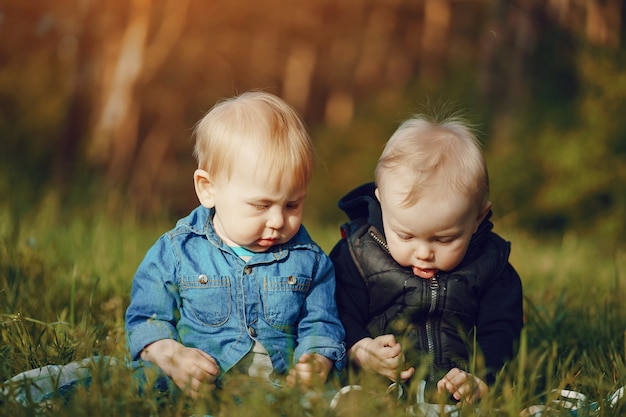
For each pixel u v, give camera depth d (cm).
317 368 282
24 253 461
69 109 2017
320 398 243
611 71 1467
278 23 2970
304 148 302
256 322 303
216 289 303
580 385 309
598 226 1372
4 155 2072
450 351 322
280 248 312
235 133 296
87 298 393
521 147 1503
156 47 2578
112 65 2316
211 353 300
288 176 295
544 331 375
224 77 2812
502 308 329
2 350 303
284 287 306
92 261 490
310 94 3083
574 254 784
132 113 2364
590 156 1424
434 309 322
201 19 2761
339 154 2072
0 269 417
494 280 331
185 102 2714
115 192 956
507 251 338
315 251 318
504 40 1670
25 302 378
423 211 302
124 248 570
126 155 2338
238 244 307
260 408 234
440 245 309
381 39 3084
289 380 271
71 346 306
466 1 2755
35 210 803
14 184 888
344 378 308
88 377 279
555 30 1661
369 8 3103
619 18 1653
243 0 2873
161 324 297
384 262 325
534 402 287
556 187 1433
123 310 394
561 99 1597
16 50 2488
